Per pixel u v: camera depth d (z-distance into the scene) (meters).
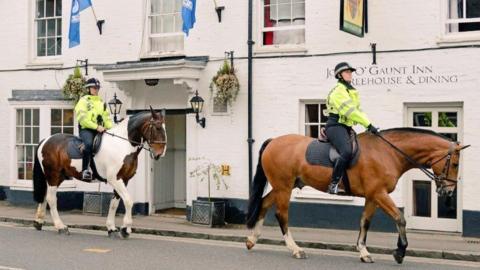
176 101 15.21
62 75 16.69
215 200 14.42
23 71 17.28
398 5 12.64
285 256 10.52
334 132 9.83
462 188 12.20
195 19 14.50
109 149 12.25
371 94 12.91
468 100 12.05
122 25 15.77
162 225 13.88
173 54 15.15
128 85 15.52
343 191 10.03
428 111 12.70
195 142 14.77
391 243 11.49
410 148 9.67
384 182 9.66
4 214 15.41
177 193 16.56
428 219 12.74
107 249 11.05
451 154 9.38
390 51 12.70
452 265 9.91
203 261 9.99
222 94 14.03
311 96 13.49
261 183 10.81
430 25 12.39
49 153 12.96
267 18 14.23
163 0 15.49
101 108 12.76
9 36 17.55
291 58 13.68
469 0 12.35
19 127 17.08
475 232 12.00
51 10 17.19
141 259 10.12
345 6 11.75
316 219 13.46
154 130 11.98
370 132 9.98
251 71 14.05
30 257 10.16
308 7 13.54
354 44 13.05
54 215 13.02
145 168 15.56
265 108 13.94
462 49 12.09
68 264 9.63
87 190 16.27
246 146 14.15
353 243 11.50
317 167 10.02
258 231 11.02
